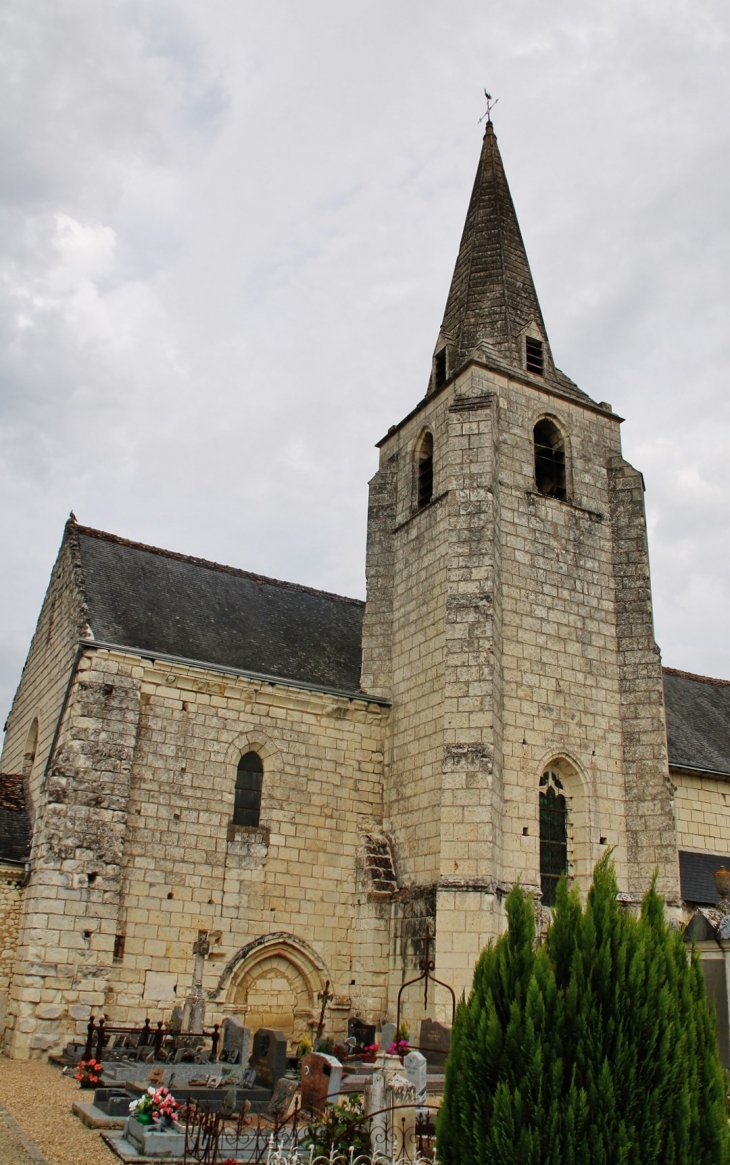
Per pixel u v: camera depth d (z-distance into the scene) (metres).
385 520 28.20
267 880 22.50
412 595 25.89
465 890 20.59
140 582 25.97
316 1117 12.29
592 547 26.30
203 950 20.27
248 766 23.34
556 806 23.58
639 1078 8.55
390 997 22.09
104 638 22.48
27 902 19.81
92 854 20.06
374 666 26.36
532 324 28.89
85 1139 12.23
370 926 22.77
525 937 9.86
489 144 33.66
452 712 22.50
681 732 30.91
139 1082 15.46
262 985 22.03
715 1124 8.70
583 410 27.98
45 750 23.70
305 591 30.80
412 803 23.59
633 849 23.61
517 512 25.23
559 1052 8.68
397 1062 12.20
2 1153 11.11
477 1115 8.66
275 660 26.05
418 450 28.14
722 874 19.08
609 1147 8.15
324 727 24.62
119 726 21.36
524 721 23.28
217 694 23.20
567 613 25.05
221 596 27.83
